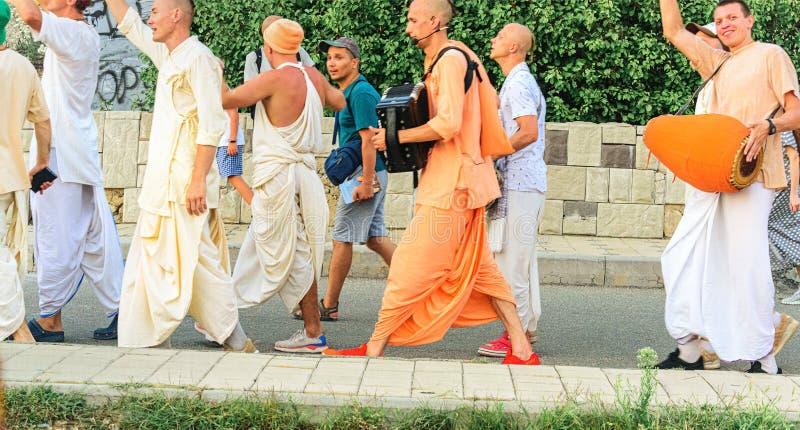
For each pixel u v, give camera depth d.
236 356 5.02
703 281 5.51
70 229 6.31
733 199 5.43
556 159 10.00
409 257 5.39
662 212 9.95
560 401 4.34
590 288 8.69
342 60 6.98
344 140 7.18
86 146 6.35
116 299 6.56
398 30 10.41
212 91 5.52
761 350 5.42
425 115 5.27
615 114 10.59
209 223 5.81
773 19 10.44
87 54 6.35
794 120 5.25
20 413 4.22
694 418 4.19
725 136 5.19
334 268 7.21
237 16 10.48
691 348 5.66
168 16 5.50
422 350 6.46
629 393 4.51
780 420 4.17
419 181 5.49
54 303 6.35
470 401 4.35
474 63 5.35
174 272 5.57
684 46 5.63
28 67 5.78
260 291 6.27
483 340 6.78
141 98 12.86
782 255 7.66
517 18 10.23
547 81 10.47
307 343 6.25
